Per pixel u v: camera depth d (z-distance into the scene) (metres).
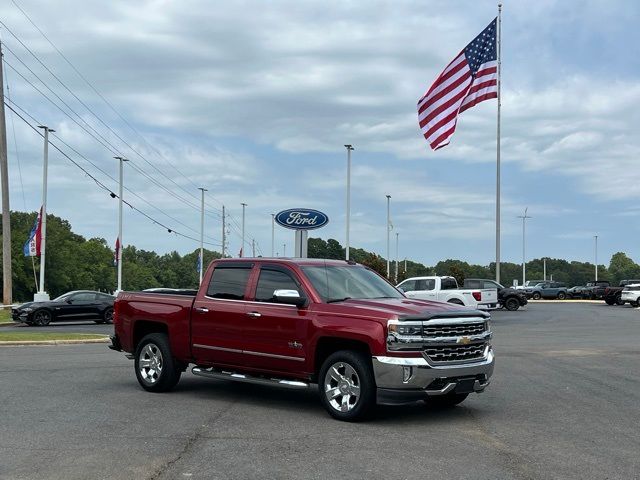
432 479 6.23
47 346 19.84
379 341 8.46
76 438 7.80
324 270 9.96
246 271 10.34
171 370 10.95
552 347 18.70
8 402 10.10
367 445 7.52
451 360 8.73
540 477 6.33
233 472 6.43
